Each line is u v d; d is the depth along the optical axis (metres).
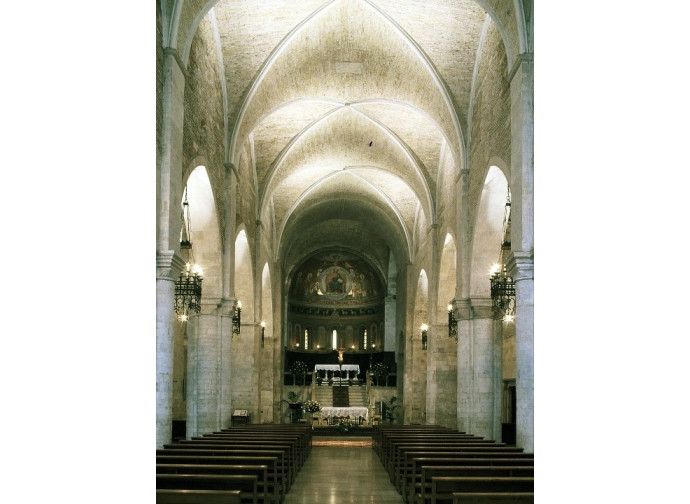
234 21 17.50
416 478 11.95
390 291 46.59
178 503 7.39
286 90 21.00
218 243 18.22
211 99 17.23
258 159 26.09
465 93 19.53
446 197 24.30
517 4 13.17
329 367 49.47
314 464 20.27
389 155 27.31
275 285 34.19
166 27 12.57
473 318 19.08
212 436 16.30
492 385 18.80
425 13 17.66
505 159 14.99
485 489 8.45
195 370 18.17
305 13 17.81
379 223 38.25
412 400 33.34
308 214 37.31
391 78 20.94
